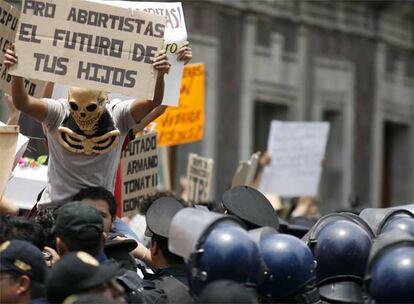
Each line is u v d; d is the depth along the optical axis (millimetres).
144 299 11523
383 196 57469
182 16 14336
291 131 27125
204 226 10172
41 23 12711
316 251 11266
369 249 11172
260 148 49531
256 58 47781
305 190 27109
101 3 12797
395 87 56594
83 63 12758
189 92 21125
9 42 14148
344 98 52812
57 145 12938
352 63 53375
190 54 14078
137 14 12836
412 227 11680
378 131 54969
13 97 12750
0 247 10859
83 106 12680
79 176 12961
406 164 57594
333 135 52750
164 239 12000
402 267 9891
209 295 9562
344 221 11391
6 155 13188
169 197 13570
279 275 10711
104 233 11984
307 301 10781
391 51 56312
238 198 11961
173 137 21062
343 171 52531
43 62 12703
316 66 51219
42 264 10781
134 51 12828
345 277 11180
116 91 12797
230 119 46188
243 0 46781
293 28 49969
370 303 10234
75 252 10125
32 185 15734
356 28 53625
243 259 10016
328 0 51844
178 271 11938
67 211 11148
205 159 21562
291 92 49781
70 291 9805
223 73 45969
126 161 17125
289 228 14469
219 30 45750
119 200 16219
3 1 14016
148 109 13000
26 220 11875
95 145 12867
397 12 55938
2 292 10656
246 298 9547
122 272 11586
